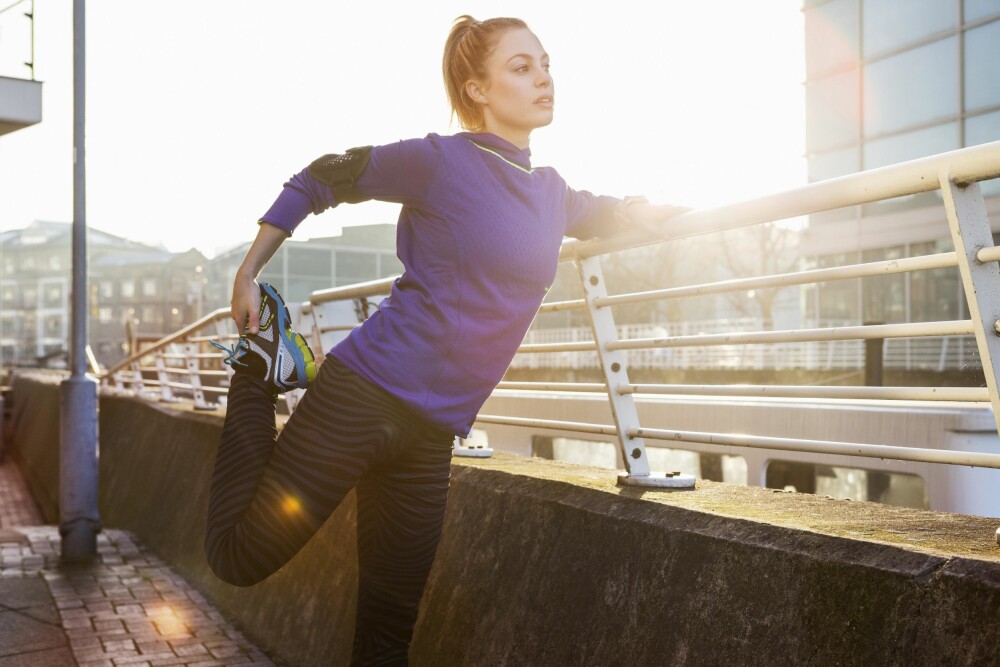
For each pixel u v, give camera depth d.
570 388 2.86
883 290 25.44
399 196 1.95
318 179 1.98
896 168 1.70
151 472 8.38
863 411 7.92
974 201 1.63
